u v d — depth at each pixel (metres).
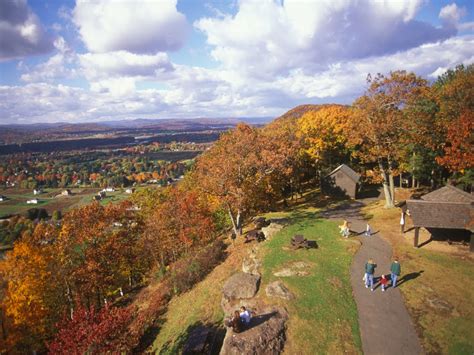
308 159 62.62
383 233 33.91
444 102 41.66
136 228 52.31
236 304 22.16
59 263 40.88
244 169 39.78
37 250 39.09
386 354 17.17
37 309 36.47
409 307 20.77
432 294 21.84
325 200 54.72
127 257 49.41
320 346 17.88
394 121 38.47
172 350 22.25
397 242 31.17
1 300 36.94
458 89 40.31
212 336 21.11
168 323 27.28
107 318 23.17
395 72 38.16
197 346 19.83
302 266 25.89
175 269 35.78
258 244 33.03
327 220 39.62
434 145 42.31
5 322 36.88
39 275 37.78
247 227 43.72
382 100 38.56
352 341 18.16
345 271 25.42
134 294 45.09
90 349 21.45
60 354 22.55
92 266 41.59
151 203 64.12
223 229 51.62
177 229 45.53
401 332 18.67
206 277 31.84
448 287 22.56
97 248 44.56
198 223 44.50
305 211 47.50
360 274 25.03
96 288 43.81
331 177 55.50
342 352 17.44
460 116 35.78
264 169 41.03
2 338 36.69
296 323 19.38
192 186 58.28
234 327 18.08
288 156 43.00
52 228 48.06
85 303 43.66
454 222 28.03
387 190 43.28
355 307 21.02
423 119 39.12
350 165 68.38
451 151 36.06
